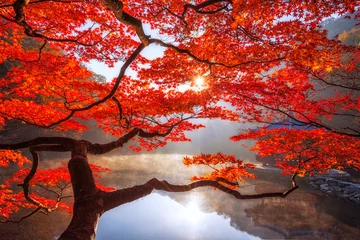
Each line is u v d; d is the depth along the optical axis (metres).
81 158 2.46
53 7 4.88
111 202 2.05
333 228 14.07
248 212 17.17
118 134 8.26
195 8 4.25
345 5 3.97
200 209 18.16
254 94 6.66
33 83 5.81
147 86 6.24
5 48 5.74
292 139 6.55
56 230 11.23
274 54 4.89
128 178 25.09
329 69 4.78
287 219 15.49
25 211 12.23
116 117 6.74
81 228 1.59
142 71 5.82
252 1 3.86
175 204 19.28
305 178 23.66
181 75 5.99
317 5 3.91
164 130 7.86
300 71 6.25
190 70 5.96
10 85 8.20
